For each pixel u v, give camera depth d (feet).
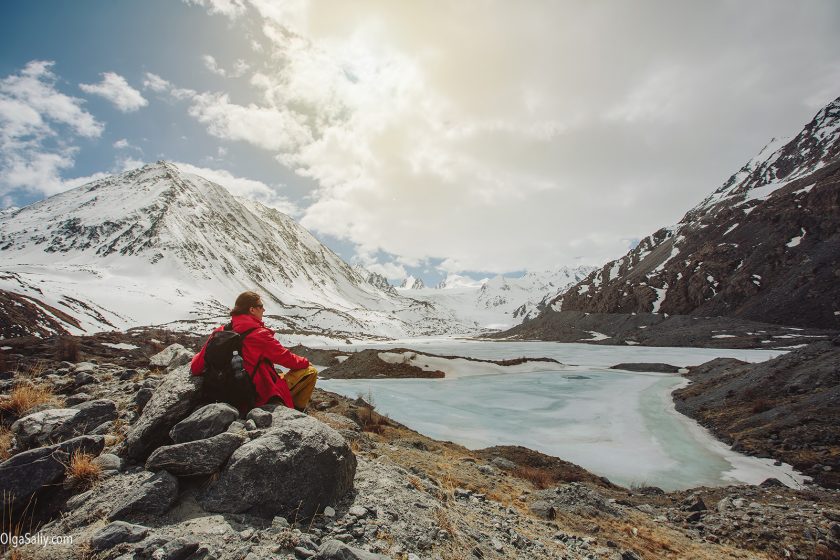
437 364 172.45
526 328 635.25
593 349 336.29
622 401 113.70
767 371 96.94
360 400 65.67
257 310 19.70
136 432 15.74
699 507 40.98
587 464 63.57
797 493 47.93
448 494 23.70
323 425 16.89
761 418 78.89
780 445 67.46
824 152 605.31
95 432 18.16
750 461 65.36
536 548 19.42
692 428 85.40
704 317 377.91
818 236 374.84
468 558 14.94
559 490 34.50
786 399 82.17
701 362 202.08
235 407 17.90
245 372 17.58
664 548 27.09
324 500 14.88
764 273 378.32
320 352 193.88
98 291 456.04
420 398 115.75
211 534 12.00
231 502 13.33
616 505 36.22
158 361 32.94
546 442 74.64
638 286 501.15
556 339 489.26
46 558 10.38
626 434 80.69
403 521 15.56
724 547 30.63
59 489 13.57
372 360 169.89
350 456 17.30
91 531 11.88
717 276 417.28
